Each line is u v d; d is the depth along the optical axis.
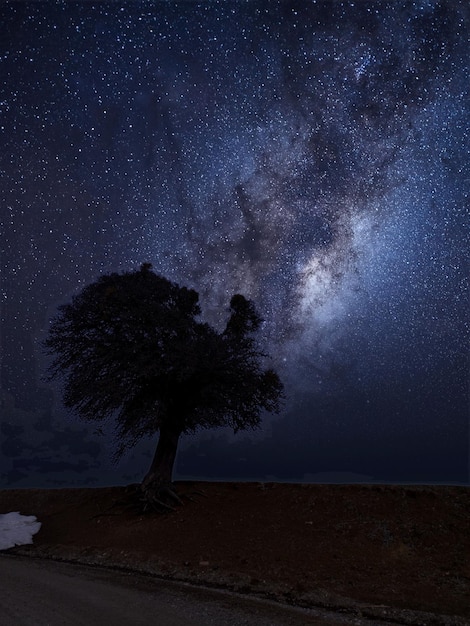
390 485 17.34
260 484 19.17
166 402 18.61
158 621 8.10
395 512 15.45
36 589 10.10
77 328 19.02
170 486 18.09
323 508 16.30
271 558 12.72
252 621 8.23
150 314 18.45
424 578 11.18
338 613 9.05
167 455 18.50
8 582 10.74
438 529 14.12
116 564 12.80
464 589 10.44
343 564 12.17
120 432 18.77
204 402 19.22
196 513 16.89
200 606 9.06
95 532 16.52
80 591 9.98
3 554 14.98
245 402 19.44
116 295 18.58
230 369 18.97
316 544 13.66
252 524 15.55
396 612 9.00
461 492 16.31
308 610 9.12
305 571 11.69
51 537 16.67
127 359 18.22
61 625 7.80
